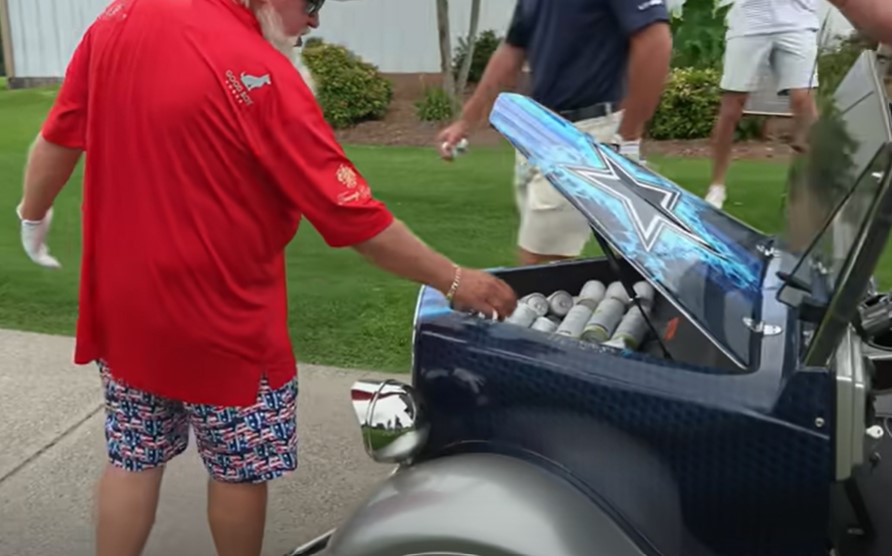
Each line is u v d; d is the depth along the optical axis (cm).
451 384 196
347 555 186
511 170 732
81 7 1346
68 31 1365
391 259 212
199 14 208
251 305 224
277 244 227
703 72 835
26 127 962
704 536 183
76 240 594
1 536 316
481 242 573
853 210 167
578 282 256
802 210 205
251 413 231
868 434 199
